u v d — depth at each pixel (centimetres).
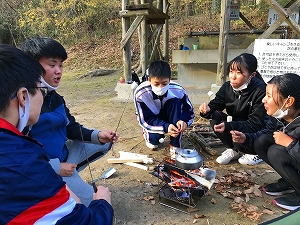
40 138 194
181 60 706
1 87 100
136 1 750
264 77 464
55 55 193
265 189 251
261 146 249
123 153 329
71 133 235
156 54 829
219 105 321
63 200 109
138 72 827
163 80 283
